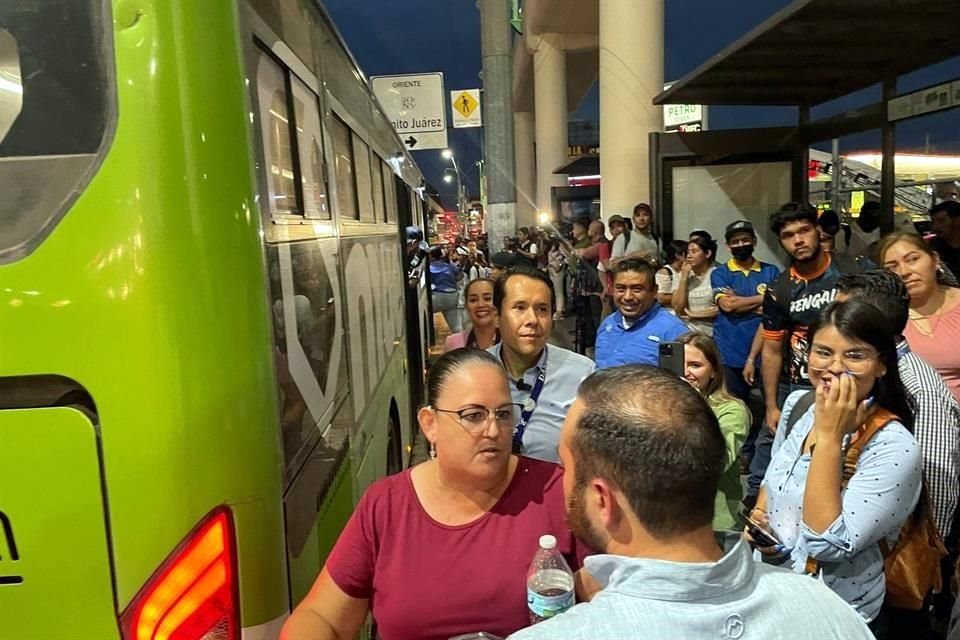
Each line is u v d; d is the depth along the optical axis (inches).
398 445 205.6
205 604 71.7
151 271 69.4
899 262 132.7
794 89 283.3
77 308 69.2
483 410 73.6
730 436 126.6
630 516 52.2
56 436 70.1
